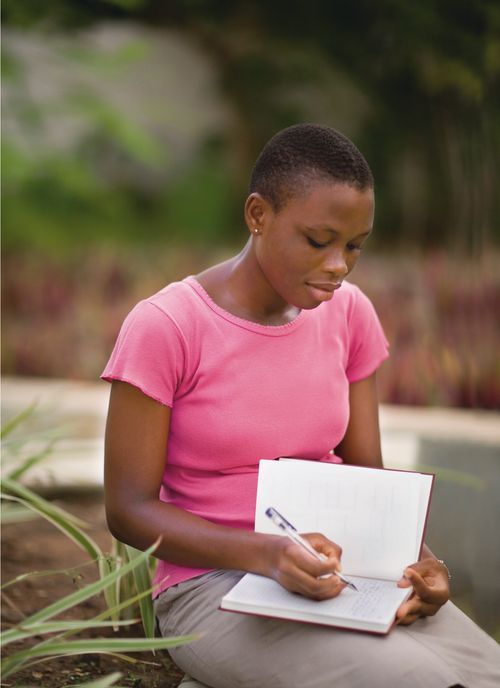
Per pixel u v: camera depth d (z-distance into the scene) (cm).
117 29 1223
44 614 218
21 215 1095
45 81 1010
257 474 254
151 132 1244
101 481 458
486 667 227
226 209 1335
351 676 217
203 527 238
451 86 1188
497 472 502
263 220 241
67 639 299
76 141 1195
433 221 1319
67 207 1137
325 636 223
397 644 219
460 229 1200
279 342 254
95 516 425
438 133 1251
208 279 259
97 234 1163
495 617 337
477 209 1190
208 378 249
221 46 1297
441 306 737
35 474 454
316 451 259
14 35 988
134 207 1276
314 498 237
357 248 240
